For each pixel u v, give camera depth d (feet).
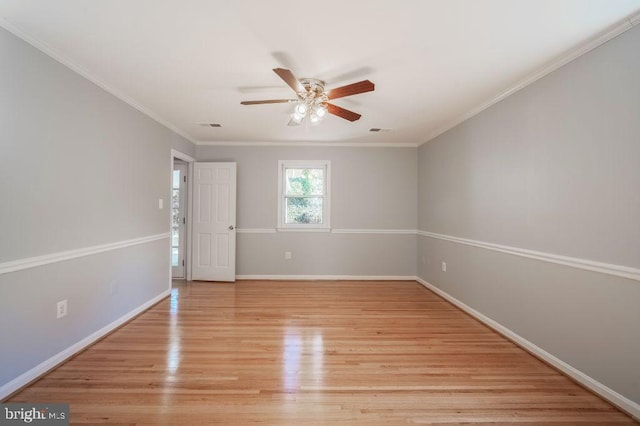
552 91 7.88
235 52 7.43
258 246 17.26
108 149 9.56
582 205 7.02
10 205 6.43
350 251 17.37
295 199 17.58
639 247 5.87
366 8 5.78
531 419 5.89
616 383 6.27
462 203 12.36
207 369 7.55
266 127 14.14
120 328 10.11
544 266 8.13
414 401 6.40
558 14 5.89
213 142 17.06
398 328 10.34
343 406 6.22
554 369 7.72
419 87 9.39
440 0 5.55
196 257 16.76
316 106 8.96
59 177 7.69
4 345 6.32
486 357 8.34
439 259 14.46
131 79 9.01
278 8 5.79
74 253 8.16
